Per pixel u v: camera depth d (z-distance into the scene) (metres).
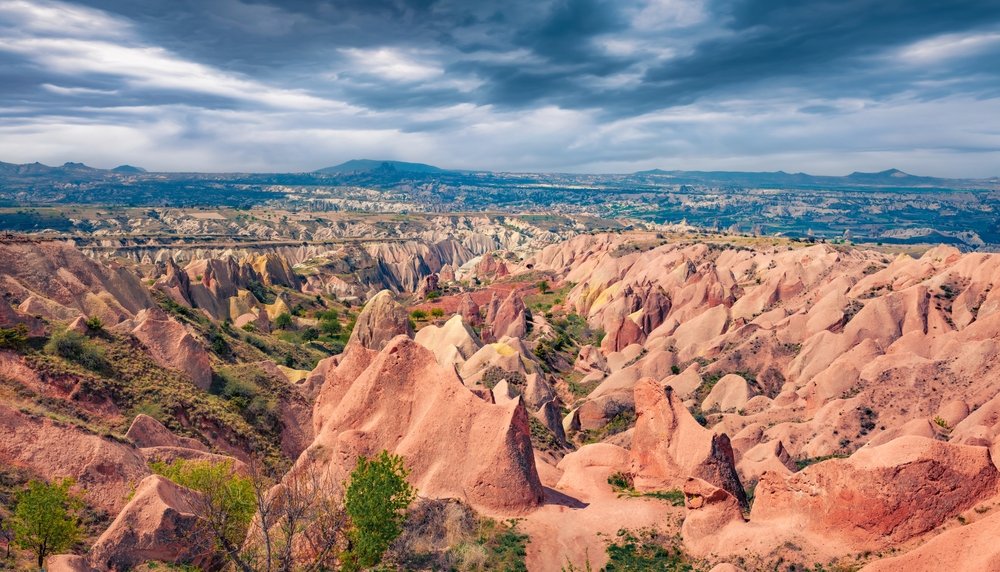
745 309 138.62
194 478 46.59
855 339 103.94
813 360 103.31
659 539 41.84
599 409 94.25
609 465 53.28
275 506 40.62
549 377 115.12
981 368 82.12
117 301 90.88
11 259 84.06
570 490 50.66
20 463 47.66
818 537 37.41
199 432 64.50
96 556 39.03
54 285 85.44
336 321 155.50
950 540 32.25
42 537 37.91
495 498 44.94
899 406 80.56
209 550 39.69
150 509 40.91
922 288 107.88
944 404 79.50
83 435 50.59
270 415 74.38
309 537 38.22
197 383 72.25
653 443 51.75
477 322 162.38
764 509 40.97
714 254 192.88
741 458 69.75
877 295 122.06
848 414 80.44
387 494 38.66
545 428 79.25
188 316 107.00
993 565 30.05
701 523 41.12
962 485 35.31
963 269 113.38
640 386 53.50
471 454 46.72
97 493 48.16
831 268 146.38
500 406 48.03
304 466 49.56
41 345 62.81
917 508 35.38
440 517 43.06
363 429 50.41
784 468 61.94
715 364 107.44
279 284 199.38
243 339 111.50
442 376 50.25
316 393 83.81
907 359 87.31
